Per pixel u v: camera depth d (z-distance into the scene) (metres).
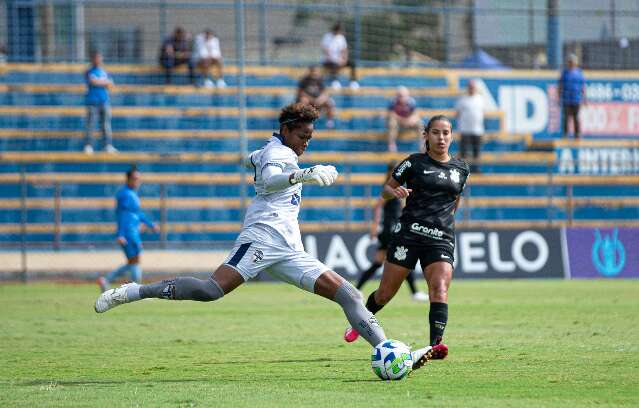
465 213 78.81
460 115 88.75
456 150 92.62
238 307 53.78
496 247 75.12
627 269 77.62
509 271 75.00
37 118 89.00
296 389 25.11
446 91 97.94
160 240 78.56
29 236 78.38
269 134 90.69
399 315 47.94
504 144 94.31
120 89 91.94
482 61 103.38
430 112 96.25
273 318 47.19
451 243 29.97
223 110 91.88
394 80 99.38
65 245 74.69
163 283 25.86
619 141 93.75
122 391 24.88
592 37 105.12
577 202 86.44
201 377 27.56
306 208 83.31
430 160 29.97
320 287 26.00
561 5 104.69
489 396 23.84
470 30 104.94
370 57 106.00
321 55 103.94
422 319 45.75
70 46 97.00
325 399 23.41
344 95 96.38
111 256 75.12
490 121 97.50
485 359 31.03
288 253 25.98
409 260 30.08
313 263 26.03
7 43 95.56
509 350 33.41
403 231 30.12
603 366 29.30
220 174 84.88
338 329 41.78
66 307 53.09
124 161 83.88
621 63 105.12
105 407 22.53
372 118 94.69
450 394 24.14
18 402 23.25
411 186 30.02
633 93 101.38
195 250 74.94
